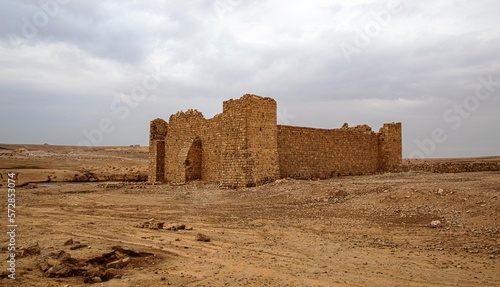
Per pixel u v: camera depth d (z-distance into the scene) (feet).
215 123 120.47
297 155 123.65
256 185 103.60
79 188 123.13
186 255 37.50
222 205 76.95
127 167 209.67
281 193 83.61
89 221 59.16
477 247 38.19
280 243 42.57
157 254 36.83
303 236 46.16
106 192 110.11
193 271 31.94
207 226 53.98
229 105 109.09
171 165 137.69
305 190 81.00
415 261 34.40
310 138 128.36
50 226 53.57
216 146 119.75
